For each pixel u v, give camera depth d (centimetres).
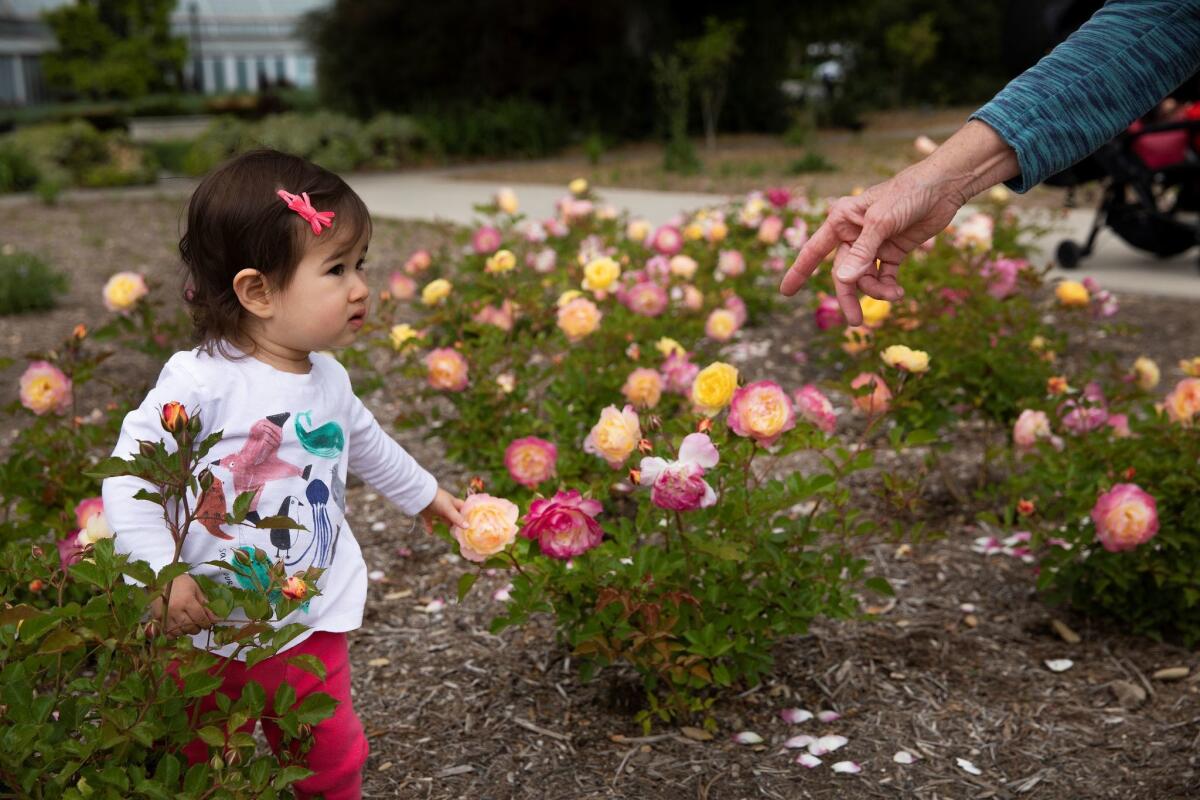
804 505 374
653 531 255
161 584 156
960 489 393
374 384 412
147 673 162
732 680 261
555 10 2430
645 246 600
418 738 254
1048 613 310
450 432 372
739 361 566
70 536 250
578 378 365
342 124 2112
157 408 185
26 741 147
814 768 241
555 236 632
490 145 2244
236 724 159
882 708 264
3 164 1800
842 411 481
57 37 4212
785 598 255
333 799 197
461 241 620
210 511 186
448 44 2486
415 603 321
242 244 184
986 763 243
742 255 607
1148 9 178
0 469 300
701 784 235
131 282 403
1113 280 756
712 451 212
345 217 190
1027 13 704
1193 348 572
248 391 190
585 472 323
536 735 254
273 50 5528
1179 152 733
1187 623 291
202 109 3728
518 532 223
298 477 194
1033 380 396
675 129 1856
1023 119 177
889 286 190
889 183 184
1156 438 303
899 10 3244
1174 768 238
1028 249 647
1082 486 293
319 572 167
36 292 759
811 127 2219
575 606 249
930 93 3250
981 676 278
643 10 2512
